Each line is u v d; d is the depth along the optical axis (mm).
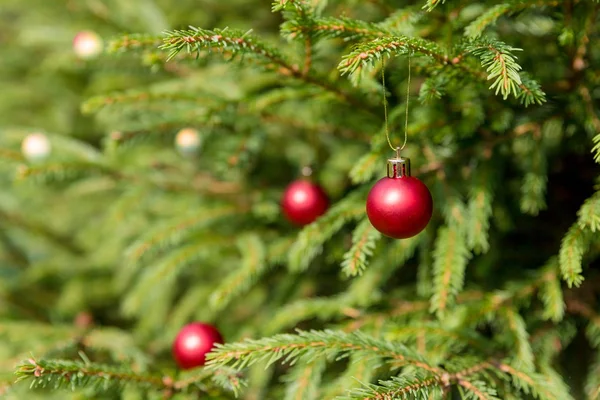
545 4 604
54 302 920
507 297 652
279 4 563
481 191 655
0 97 1020
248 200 798
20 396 695
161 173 827
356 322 671
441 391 585
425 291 681
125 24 819
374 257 689
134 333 809
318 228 666
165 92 690
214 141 792
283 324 678
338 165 769
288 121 739
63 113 1016
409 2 672
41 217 1005
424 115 643
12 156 758
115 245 865
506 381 618
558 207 739
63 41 833
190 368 634
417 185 584
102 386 606
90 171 766
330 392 628
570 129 648
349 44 640
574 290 687
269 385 751
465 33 593
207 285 815
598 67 631
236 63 636
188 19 831
